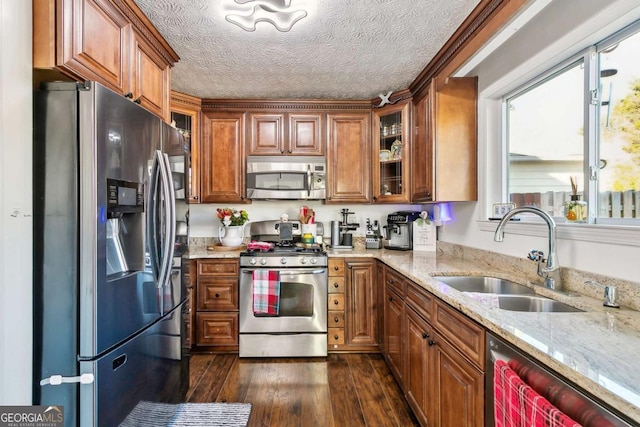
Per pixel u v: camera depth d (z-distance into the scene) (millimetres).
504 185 2131
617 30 1328
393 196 2922
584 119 1502
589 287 1374
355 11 1710
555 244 1479
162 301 1620
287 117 3070
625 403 630
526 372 928
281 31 1902
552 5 1572
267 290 2662
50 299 1149
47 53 1160
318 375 2426
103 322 1191
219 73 2502
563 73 1669
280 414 1939
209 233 3340
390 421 1878
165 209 1584
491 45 1743
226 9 1688
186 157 1987
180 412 1950
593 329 1005
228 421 1869
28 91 1122
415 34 1945
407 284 1985
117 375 1271
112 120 1250
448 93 2307
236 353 2789
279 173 2984
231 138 3035
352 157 3076
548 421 756
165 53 2020
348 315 2803
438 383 1516
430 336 1609
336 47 2107
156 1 1614
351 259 2814
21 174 1087
